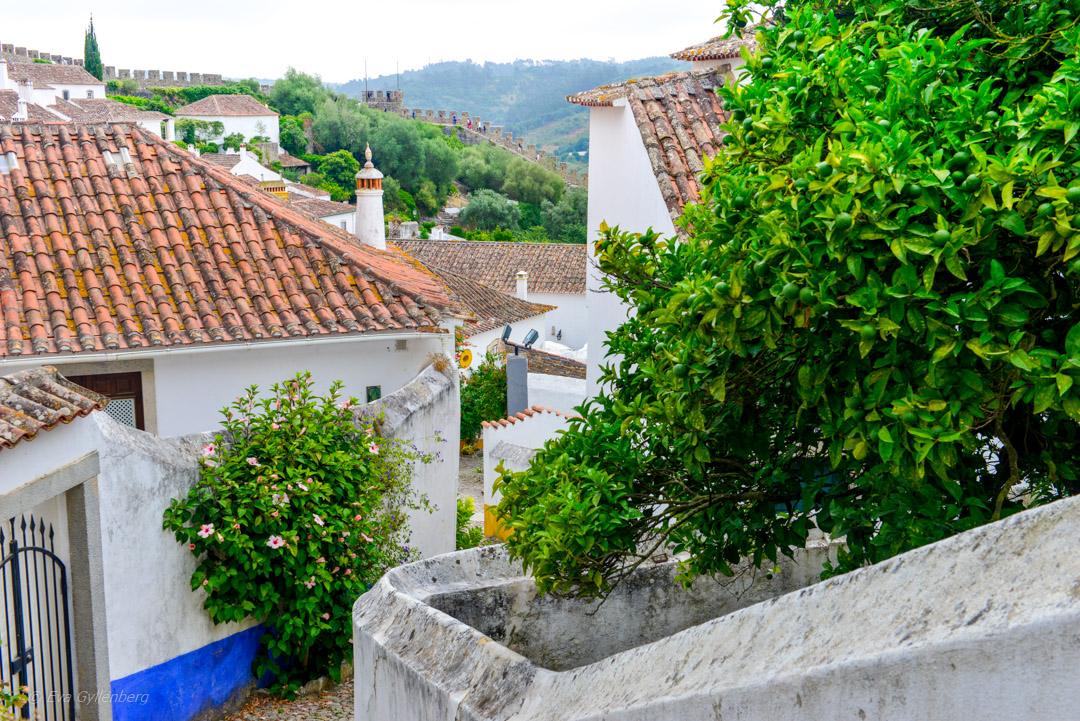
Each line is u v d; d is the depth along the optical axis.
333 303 10.85
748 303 2.87
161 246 10.90
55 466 5.94
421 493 10.13
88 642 6.30
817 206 2.71
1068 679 1.94
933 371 2.61
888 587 2.54
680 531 4.05
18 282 9.99
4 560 5.60
